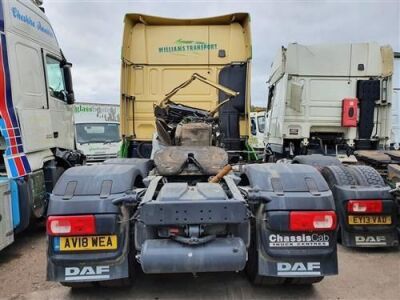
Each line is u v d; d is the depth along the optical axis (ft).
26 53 17.31
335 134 28.81
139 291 11.24
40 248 16.10
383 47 27.50
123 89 22.09
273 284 11.33
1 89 15.30
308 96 27.73
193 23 23.00
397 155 18.98
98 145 42.86
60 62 21.54
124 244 9.98
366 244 14.28
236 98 22.81
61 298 10.94
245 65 22.85
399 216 14.62
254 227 10.47
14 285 12.04
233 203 8.95
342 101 27.48
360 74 27.66
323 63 27.55
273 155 30.53
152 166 15.47
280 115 28.32
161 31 23.08
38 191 17.34
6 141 15.23
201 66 23.15
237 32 22.98
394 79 29.71
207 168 12.35
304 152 28.09
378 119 27.91
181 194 9.34
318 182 10.44
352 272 12.71
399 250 14.84
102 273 9.91
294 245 9.91
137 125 23.17
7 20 15.88
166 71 23.20
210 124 17.16
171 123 18.20
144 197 9.59
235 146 22.76
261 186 10.37
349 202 14.16
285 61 27.94
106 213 9.75
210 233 9.48
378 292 11.23
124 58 22.12
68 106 22.13
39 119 18.13
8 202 14.55
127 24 22.30
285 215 9.84
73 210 9.73
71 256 9.73
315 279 10.68
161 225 9.09
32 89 17.65
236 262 8.95
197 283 11.74
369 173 14.83
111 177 10.50
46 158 18.76
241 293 11.07
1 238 13.88
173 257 8.85
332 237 9.98
